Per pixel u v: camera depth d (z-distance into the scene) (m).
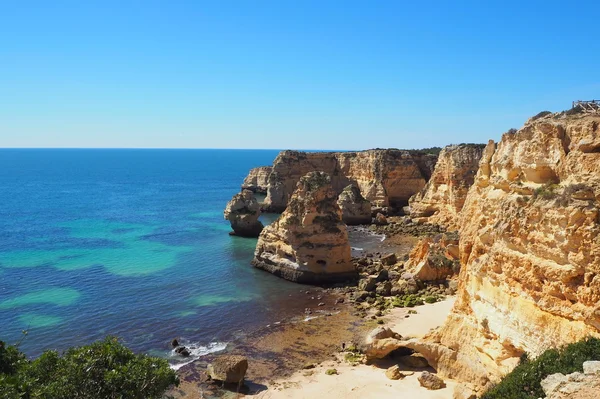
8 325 44.72
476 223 35.12
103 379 19.00
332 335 42.66
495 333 27.81
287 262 61.06
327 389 32.41
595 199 23.47
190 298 53.41
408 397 30.25
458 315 32.66
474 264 31.38
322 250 59.44
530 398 19.06
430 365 34.38
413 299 50.41
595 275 22.30
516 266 26.67
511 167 32.25
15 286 57.19
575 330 22.84
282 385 33.56
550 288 24.27
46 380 19.16
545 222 25.11
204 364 37.28
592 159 25.33
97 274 62.91
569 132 27.81
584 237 22.89
